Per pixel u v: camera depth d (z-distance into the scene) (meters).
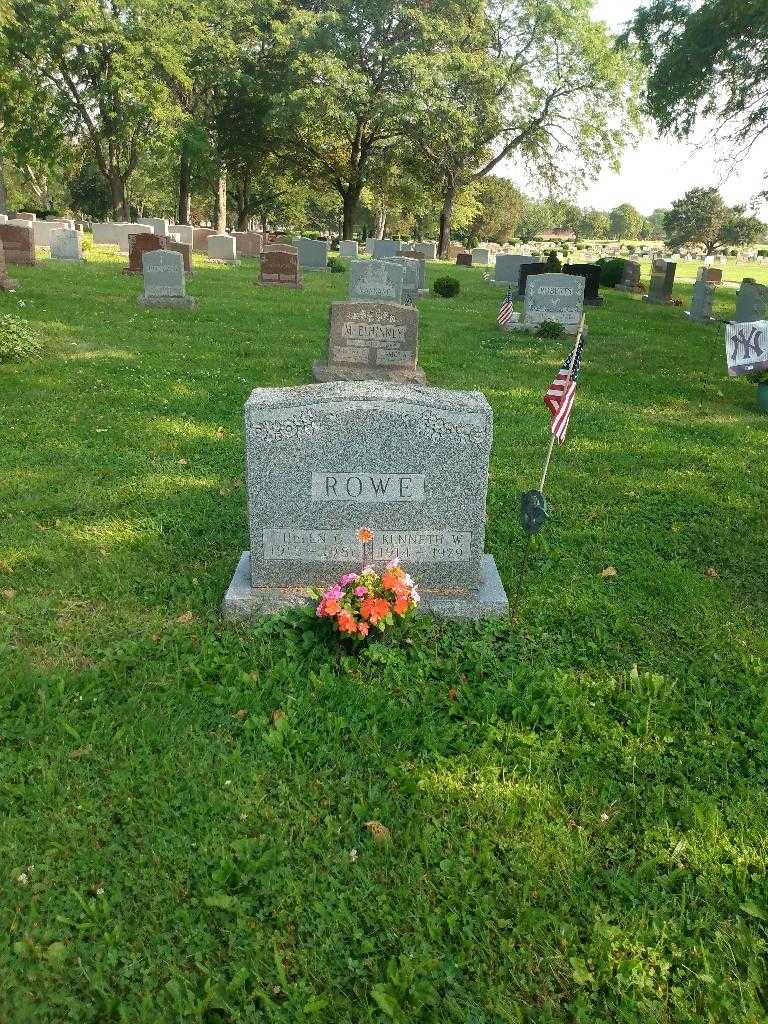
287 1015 2.65
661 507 7.32
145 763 3.68
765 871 3.27
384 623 4.44
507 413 10.41
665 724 4.12
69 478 7.13
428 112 41.41
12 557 5.56
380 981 2.79
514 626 4.98
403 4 41.69
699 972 2.84
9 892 3.01
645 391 12.42
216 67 41.78
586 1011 2.70
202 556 5.75
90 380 10.64
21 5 35.53
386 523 4.85
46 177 57.28
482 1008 2.71
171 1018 2.64
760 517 7.17
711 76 20.55
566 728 4.08
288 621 4.74
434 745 3.87
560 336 17.45
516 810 3.50
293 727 3.97
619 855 3.32
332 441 4.64
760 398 11.52
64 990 2.69
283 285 24.33
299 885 3.10
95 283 20.45
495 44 43.75
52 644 4.56
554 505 7.19
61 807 3.39
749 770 3.83
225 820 3.40
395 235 87.69
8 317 12.29
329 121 43.88
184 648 4.57
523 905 3.06
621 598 5.48
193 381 11.04
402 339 11.85
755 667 4.66
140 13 37.06
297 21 41.00
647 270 52.03
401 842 3.35
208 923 2.96
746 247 89.88
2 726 3.86
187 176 47.47
